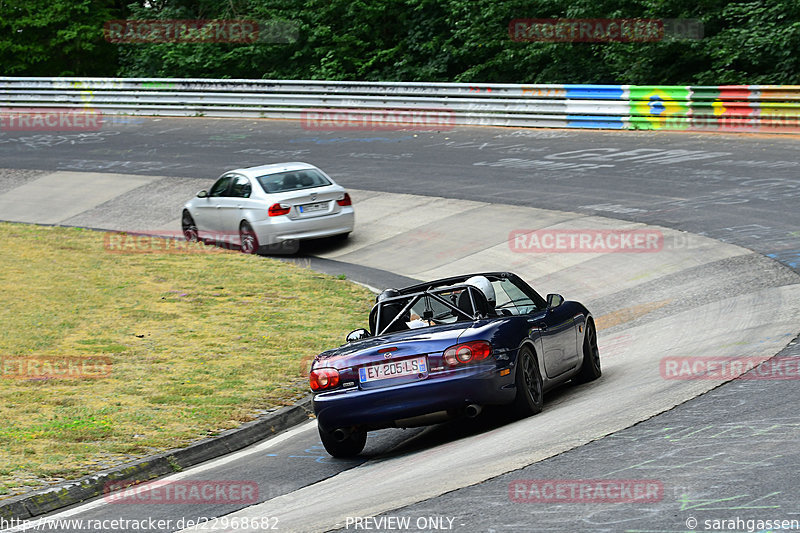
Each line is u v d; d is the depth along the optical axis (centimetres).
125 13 7425
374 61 6091
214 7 6881
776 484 796
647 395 1214
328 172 3856
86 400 1576
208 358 1859
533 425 1170
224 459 1313
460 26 5781
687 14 4959
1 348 1966
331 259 2850
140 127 5247
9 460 1253
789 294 1784
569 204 2959
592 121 4178
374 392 1164
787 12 4550
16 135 5234
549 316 1354
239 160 4244
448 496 896
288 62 6531
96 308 2328
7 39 6844
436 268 2606
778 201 2664
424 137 4369
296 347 1933
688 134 3853
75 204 3856
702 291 1989
